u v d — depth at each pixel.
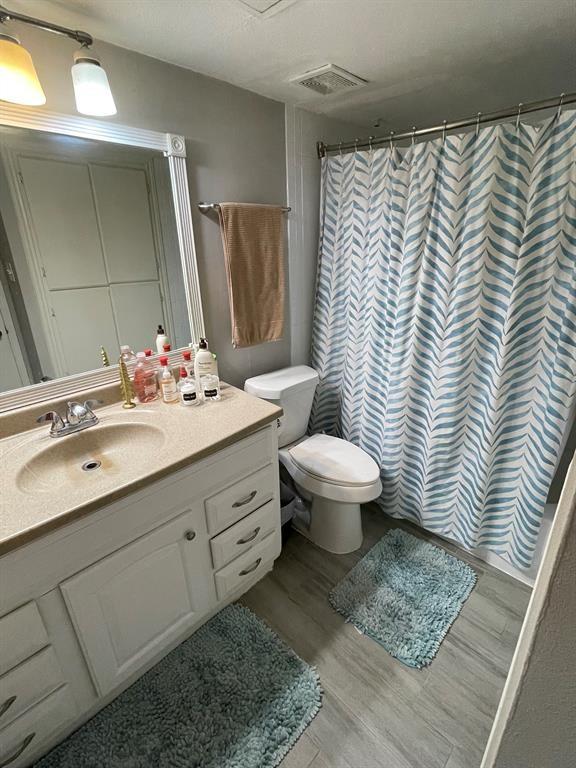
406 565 1.75
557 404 1.38
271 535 1.59
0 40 0.85
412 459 1.92
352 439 2.21
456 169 1.44
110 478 1.09
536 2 1.03
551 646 0.39
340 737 1.14
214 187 1.58
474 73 1.49
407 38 1.21
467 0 1.02
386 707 1.22
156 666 1.33
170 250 1.50
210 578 1.37
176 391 1.51
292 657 1.35
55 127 1.16
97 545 1.01
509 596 1.61
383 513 2.14
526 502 1.56
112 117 1.26
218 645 1.39
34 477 1.13
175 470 1.11
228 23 1.10
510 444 1.58
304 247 2.05
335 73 1.45
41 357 1.27
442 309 1.60
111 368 1.45
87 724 1.16
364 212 1.83
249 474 1.41
